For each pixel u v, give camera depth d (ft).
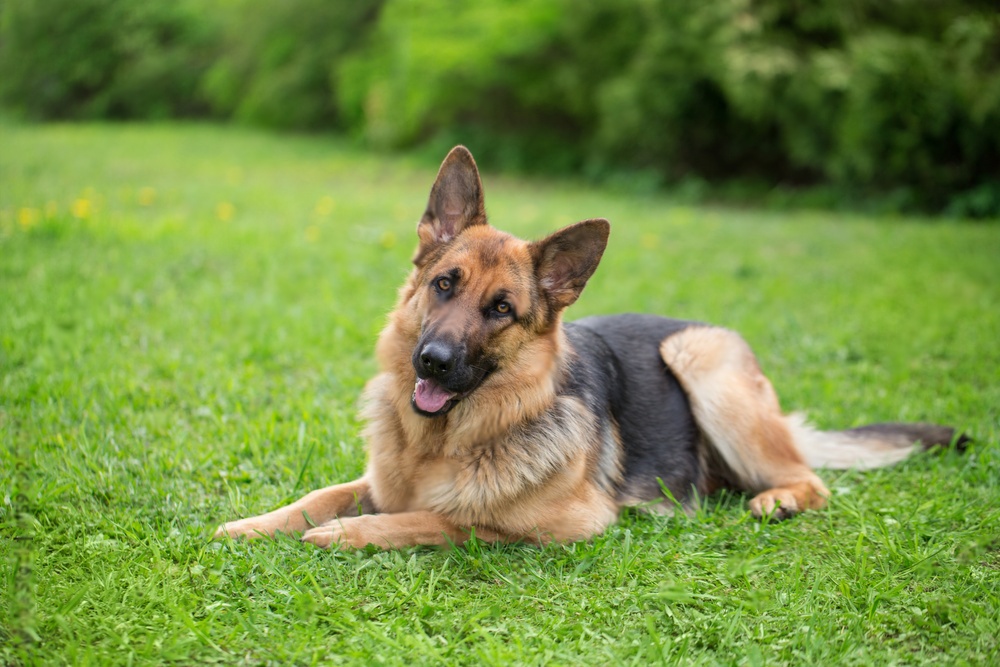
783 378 20.45
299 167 58.44
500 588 11.14
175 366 18.53
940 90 46.37
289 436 15.47
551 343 13.00
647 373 15.43
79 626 9.57
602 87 56.95
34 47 93.15
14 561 10.65
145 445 14.87
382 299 25.02
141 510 12.56
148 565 11.03
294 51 83.82
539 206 44.75
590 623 10.35
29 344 18.98
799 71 48.75
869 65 46.80
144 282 24.58
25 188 39.01
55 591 10.21
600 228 12.62
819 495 14.40
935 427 15.90
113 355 18.79
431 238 13.44
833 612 10.71
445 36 62.34
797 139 50.47
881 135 47.60
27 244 27.48
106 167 50.52
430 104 63.52
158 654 9.32
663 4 52.24
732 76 48.52
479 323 12.23
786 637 10.27
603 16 57.41
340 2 80.07
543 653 9.70
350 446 15.48
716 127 55.01
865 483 15.06
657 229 38.88
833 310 26.02
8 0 92.22
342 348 20.79
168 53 94.68
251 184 47.65
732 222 42.29
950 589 11.34
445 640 9.85
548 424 12.73
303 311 23.25
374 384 13.65
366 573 11.24
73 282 23.63
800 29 51.31
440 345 11.83
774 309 26.16
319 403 17.28
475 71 60.75
